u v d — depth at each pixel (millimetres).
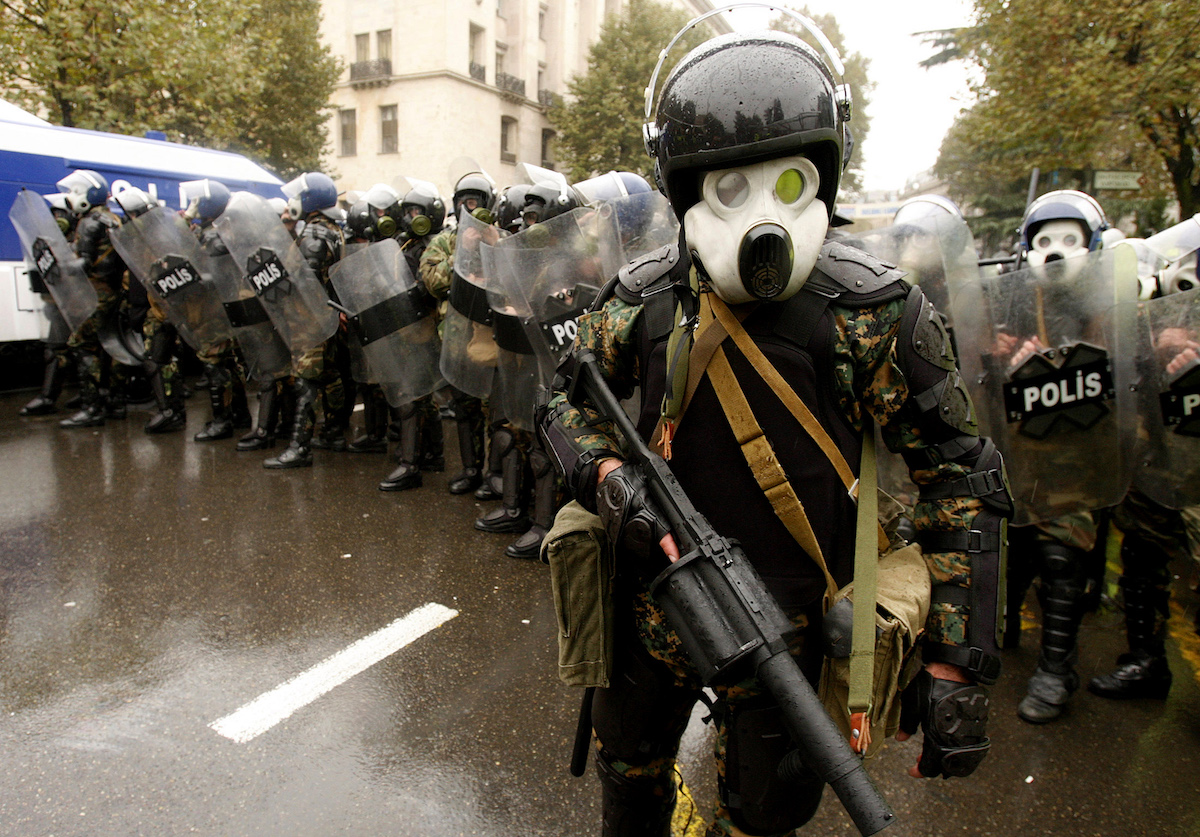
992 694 2707
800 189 1064
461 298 3756
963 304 2520
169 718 2482
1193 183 9070
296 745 2359
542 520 3812
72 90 10727
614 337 1315
